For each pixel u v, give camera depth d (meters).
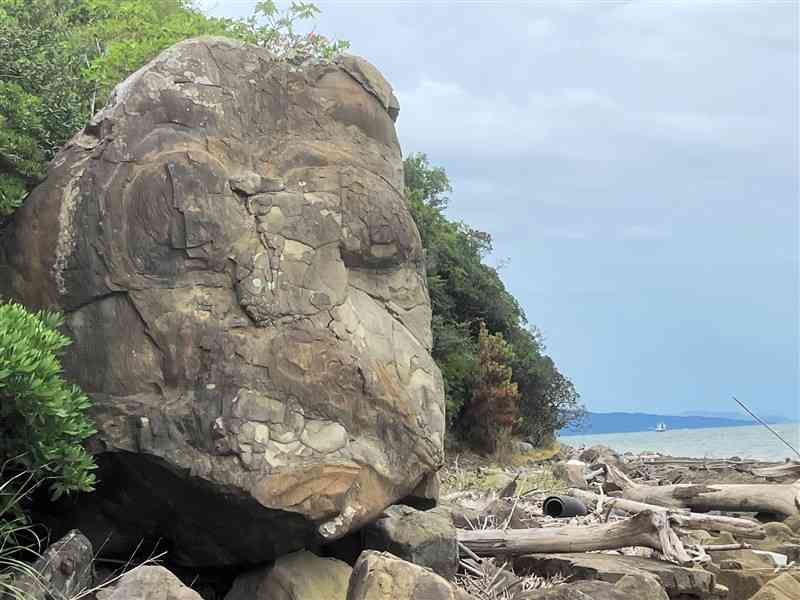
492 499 12.87
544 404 33.16
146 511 7.46
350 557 8.57
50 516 7.71
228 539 7.47
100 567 7.70
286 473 7.11
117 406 7.16
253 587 7.59
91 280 7.36
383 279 8.59
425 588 6.09
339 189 8.33
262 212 7.83
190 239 7.45
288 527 7.29
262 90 8.36
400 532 8.50
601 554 10.53
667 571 9.54
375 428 7.73
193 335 7.31
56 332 7.06
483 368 28.05
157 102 7.72
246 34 14.37
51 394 6.51
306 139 8.48
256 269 7.64
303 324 7.70
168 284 7.41
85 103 10.66
